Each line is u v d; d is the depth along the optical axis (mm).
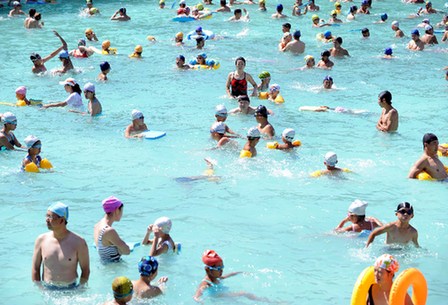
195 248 10508
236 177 13586
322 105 19156
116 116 17875
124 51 26266
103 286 9195
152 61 24594
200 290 9125
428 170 13484
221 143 15336
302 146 15477
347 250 10461
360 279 7551
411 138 16203
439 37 30438
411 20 35031
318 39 29312
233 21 33656
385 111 16781
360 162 14477
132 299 8797
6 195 12531
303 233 11078
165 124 17172
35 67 22312
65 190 12836
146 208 12078
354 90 20906
